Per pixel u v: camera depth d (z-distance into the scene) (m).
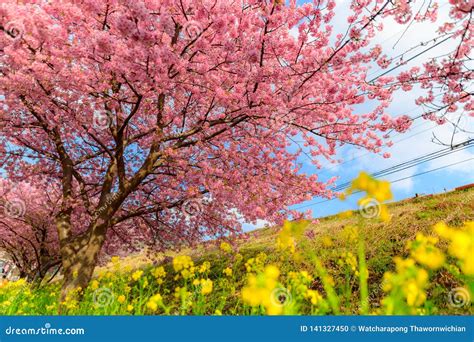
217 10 6.09
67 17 6.27
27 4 5.75
